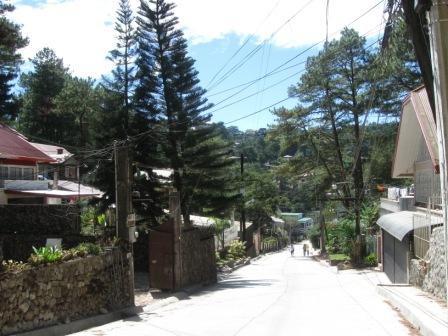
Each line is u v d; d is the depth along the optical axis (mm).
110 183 29891
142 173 31141
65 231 25578
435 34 7262
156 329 11953
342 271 33000
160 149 31125
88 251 14734
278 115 47531
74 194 33031
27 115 70062
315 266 42250
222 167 32750
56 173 37375
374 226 39719
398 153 24234
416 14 8695
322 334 10398
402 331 10594
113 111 30281
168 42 30094
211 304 16969
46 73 71750
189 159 31688
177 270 21156
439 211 17969
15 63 36625
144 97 30219
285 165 49906
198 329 11648
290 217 103312
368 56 42969
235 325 12039
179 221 21781
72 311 13375
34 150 34531
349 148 47594
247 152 68688
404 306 13055
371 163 41500
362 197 42750
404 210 27328
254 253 63344
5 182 31547
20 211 25688
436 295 15062
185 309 15844
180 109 30234
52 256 12859
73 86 69000
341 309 14250
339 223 46906
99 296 14742
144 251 27906
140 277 25391
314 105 46219
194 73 30672
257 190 66812
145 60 30156
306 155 49375
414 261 18859
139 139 30094
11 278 11188
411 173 25484
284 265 44250
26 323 11578
